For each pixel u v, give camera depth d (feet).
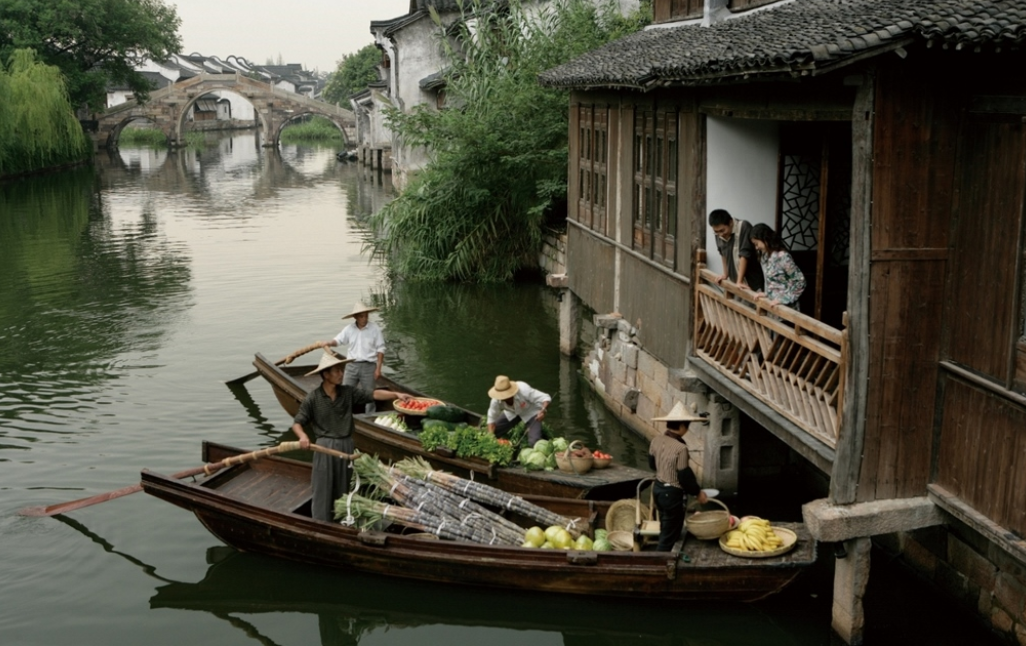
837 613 23.30
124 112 228.43
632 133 36.04
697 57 24.39
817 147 29.81
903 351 20.90
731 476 31.60
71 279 69.56
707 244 29.84
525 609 26.48
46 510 30.55
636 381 38.14
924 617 24.43
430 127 69.46
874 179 19.95
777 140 29.58
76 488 33.86
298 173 164.86
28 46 178.50
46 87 160.66
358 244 86.07
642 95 34.37
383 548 26.78
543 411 33.12
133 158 204.44
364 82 254.88
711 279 28.37
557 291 64.23
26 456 36.52
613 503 27.84
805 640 24.43
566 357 49.55
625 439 38.40
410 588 27.37
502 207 69.72
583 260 44.83
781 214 30.12
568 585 25.72
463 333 55.06
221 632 25.95
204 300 62.59
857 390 20.83
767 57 19.63
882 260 20.38
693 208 29.53
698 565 24.41
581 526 27.99
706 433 31.42
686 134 30.12
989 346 19.74
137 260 77.56
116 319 57.47
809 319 22.54
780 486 32.45
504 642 25.71
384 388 40.45
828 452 21.85
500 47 72.84
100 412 41.45
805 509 21.57
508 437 33.32
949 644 23.25
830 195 30.14
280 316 58.44
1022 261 18.74
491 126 68.18
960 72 19.83
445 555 26.32
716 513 25.38
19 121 153.89
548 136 67.15
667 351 33.17
